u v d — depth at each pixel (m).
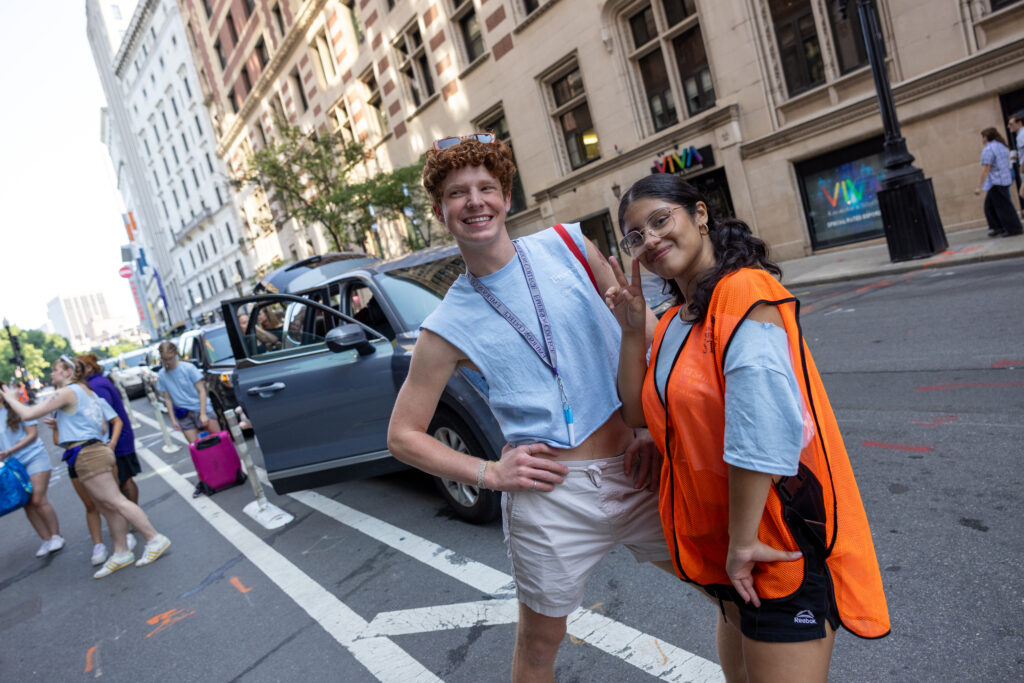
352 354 4.32
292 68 25.08
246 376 4.52
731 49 12.32
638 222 1.44
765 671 1.33
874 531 2.93
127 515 4.89
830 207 11.88
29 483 5.71
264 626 3.50
